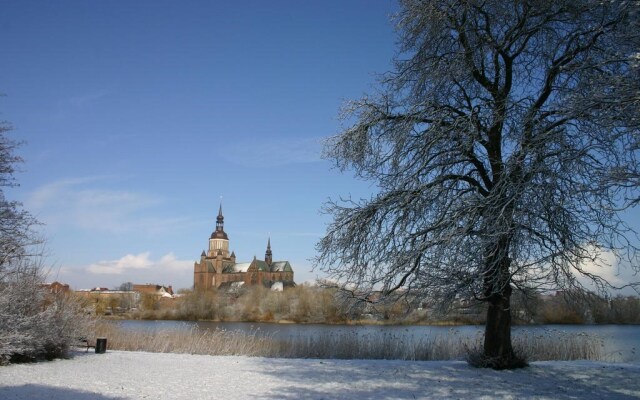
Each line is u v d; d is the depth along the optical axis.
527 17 13.36
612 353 20.44
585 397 11.02
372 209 14.70
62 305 16.92
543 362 17.08
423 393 11.18
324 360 17.31
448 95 14.82
